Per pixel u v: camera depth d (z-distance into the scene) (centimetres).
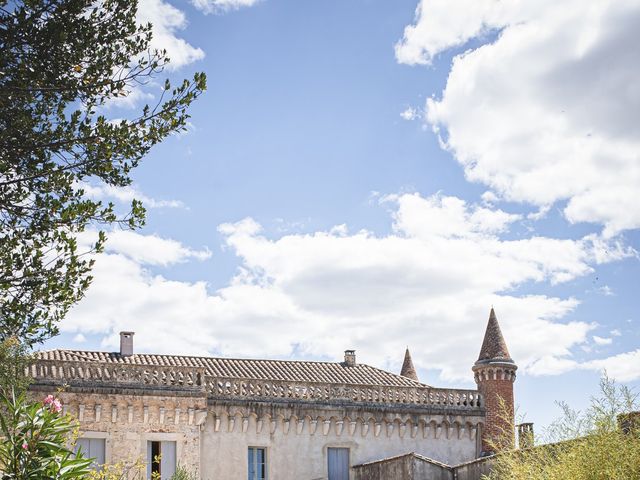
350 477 4222
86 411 3741
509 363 4634
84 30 1598
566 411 2284
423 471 3744
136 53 1667
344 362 5006
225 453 4025
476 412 4553
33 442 1397
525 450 2492
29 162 1576
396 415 4384
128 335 4416
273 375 4497
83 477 1475
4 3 1536
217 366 4462
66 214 1550
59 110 1631
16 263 1551
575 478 2169
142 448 3812
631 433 2183
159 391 3881
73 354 4238
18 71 1553
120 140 1617
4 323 1545
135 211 1645
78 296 1598
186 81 1695
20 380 2323
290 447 4156
